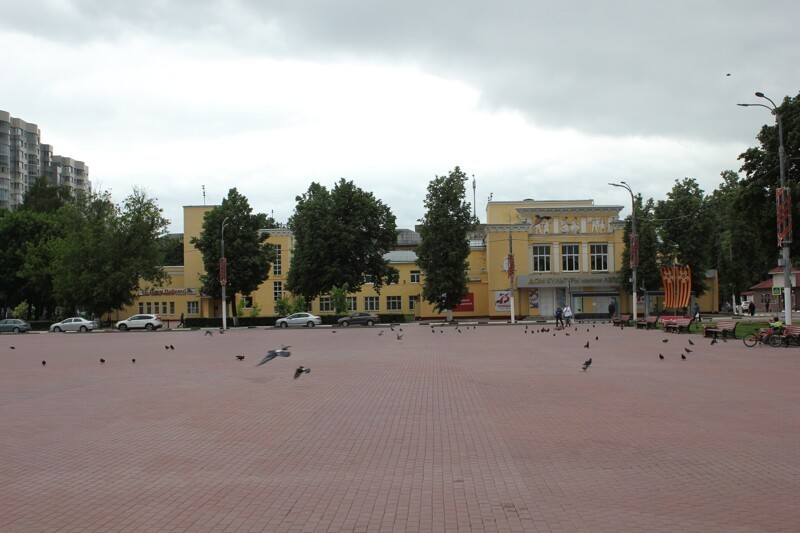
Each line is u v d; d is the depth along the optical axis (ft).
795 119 134.31
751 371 61.41
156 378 62.69
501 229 225.56
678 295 159.33
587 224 226.58
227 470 27.91
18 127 385.70
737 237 248.32
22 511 22.68
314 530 20.34
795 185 130.82
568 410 41.06
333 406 43.96
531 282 221.66
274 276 257.34
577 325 171.73
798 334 89.51
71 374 67.92
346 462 28.94
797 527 20.12
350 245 203.72
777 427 35.29
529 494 23.79
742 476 25.94
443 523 20.79
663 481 25.32
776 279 207.92
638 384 52.80
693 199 215.10
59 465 29.17
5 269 234.79
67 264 208.13
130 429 37.22
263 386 54.90
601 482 25.25
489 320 226.17
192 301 258.37
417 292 247.91
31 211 254.88
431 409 42.11
